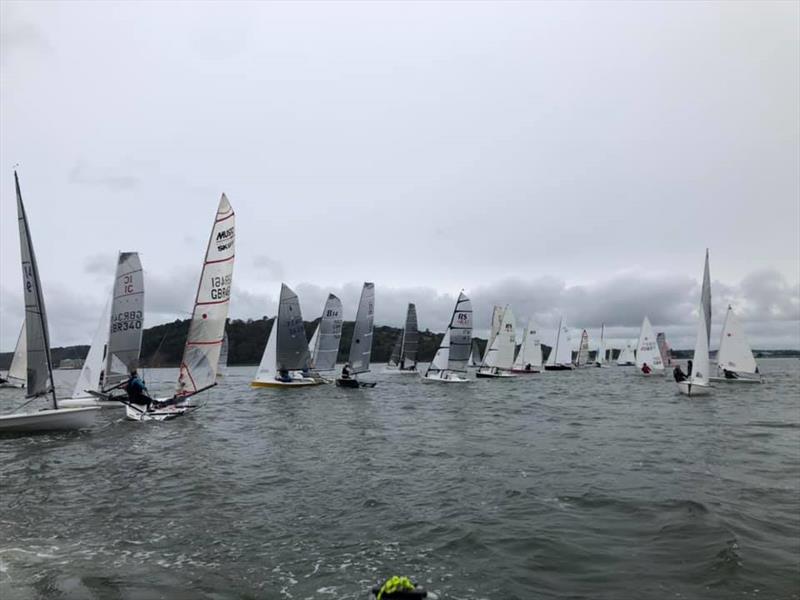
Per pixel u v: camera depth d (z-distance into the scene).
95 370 23.73
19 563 5.75
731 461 11.38
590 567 5.72
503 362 48.72
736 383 38.69
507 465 11.01
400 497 8.52
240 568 5.65
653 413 21.11
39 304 15.84
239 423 17.97
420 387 36.97
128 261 22.17
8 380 39.19
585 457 11.88
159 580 5.30
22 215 15.59
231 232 20.12
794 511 7.69
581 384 41.62
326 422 18.33
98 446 13.45
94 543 6.42
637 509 7.80
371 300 37.19
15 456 12.13
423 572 5.59
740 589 5.12
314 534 6.77
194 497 8.53
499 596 5.02
